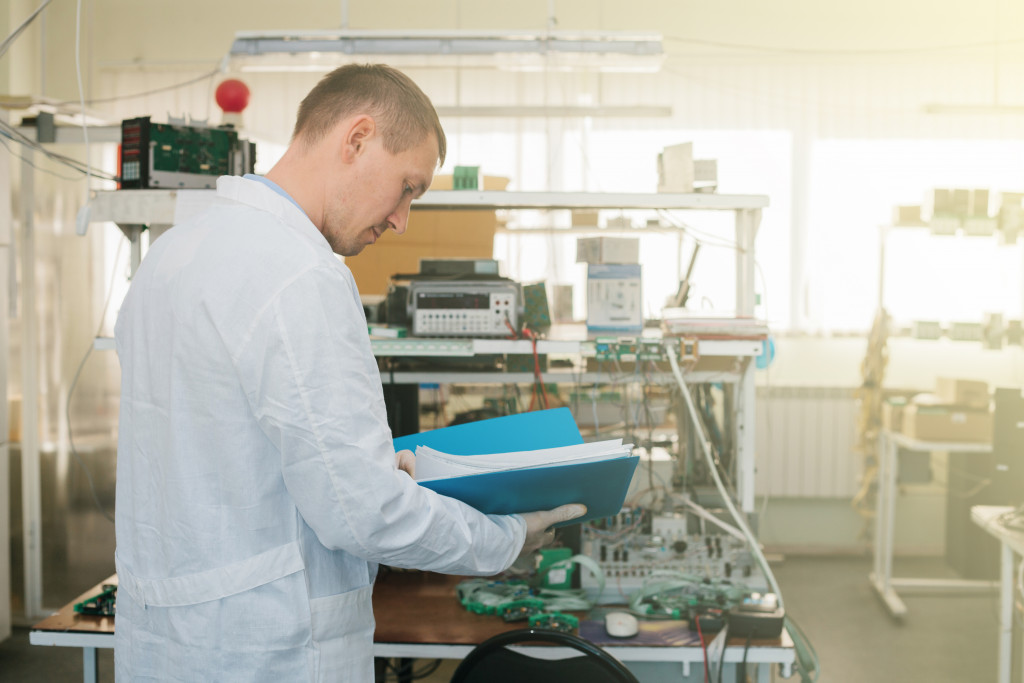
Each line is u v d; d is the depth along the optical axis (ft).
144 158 7.18
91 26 16.49
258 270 3.00
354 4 17.26
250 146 7.93
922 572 14.12
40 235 11.98
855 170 16.81
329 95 3.35
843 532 16.11
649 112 15.67
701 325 7.02
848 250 16.89
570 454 3.85
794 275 17.10
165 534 3.21
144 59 17.44
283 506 3.20
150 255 3.39
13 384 11.71
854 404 16.22
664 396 9.79
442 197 7.09
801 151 16.90
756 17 16.83
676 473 8.07
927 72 16.62
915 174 16.72
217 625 3.16
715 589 6.52
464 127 17.19
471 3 17.15
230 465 3.10
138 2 17.38
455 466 3.73
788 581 13.80
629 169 17.06
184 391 3.14
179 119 7.85
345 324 3.05
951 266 16.70
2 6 13.76
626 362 7.45
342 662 3.43
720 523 7.02
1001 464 12.05
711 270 16.72
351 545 3.02
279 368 2.92
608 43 9.10
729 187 16.99
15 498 11.91
